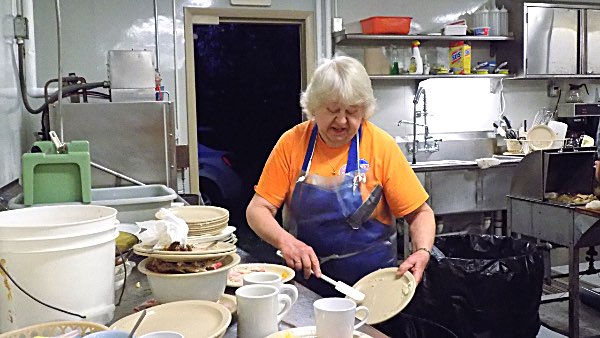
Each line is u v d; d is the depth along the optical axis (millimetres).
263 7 4887
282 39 5438
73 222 1221
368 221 2043
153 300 1410
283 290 1350
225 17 4867
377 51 5160
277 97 5562
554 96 5801
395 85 5359
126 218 2074
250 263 1854
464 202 4949
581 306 3953
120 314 1360
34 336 1062
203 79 5457
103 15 4516
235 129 5582
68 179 1972
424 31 5402
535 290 2584
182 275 1295
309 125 2096
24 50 3244
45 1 4352
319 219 2037
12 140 2869
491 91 5598
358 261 2055
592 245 3334
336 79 1853
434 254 2570
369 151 2041
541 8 5242
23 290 1122
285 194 2098
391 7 5273
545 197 3588
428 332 2230
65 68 4453
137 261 1729
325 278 1657
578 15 5359
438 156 5484
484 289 2459
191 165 4828
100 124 2992
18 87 3088
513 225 3844
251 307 1204
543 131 5301
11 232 1107
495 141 5641
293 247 1801
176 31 4719
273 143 5637
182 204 2262
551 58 5328
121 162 3023
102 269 1200
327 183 2023
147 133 3041
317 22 5039
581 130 5742
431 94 5426
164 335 1009
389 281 1679
